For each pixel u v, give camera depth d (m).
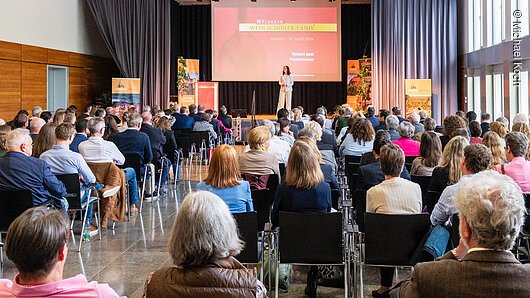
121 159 7.07
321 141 8.98
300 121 10.99
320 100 20.17
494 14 14.25
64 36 15.73
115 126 9.32
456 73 17.22
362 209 4.83
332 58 18.39
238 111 17.53
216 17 18.48
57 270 1.97
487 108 14.58
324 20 18.34
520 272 1.79
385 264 4.03
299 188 4.39
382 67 17.61
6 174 5.09
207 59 20.02
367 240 4.04
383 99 17.59
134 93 16.64
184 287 2.15
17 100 13.49
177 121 12.77
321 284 4.88
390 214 3.99
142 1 17.98
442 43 17.22
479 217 1.83
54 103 15.94
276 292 4.29
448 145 4.55
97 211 6.73
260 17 18.41
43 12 14.59
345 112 12.43
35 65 14.27
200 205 2.23
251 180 5.73
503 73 12.91
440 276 1.86
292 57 18.45
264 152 5.88
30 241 1.89
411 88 15.97
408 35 17.27
